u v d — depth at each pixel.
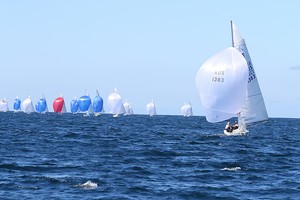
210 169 119.56
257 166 127.06
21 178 99.81
